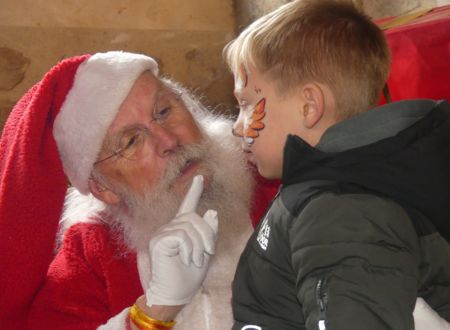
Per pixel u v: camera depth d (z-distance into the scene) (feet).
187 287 4.39
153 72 5.10
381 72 4.06
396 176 3.34
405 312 2.87
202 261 4.35
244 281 3.80
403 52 5.30
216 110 11.01
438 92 5.14
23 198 4.55
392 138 3.42
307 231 3.17
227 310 4.67
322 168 3.41
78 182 5.01
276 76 3.95
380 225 3.10
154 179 4.80
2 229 4.53
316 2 4.15
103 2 10.46
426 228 3.36
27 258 4.58
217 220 4.50
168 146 4.77
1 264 4.55
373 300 2.87
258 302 3.67
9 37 10.05
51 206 4.65
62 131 4.87
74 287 4.91
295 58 3.90
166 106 4.91
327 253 3.05
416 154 3.39
